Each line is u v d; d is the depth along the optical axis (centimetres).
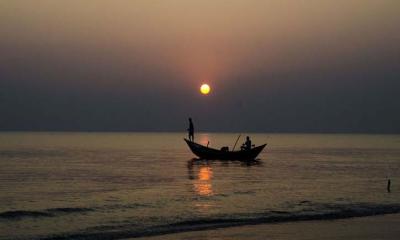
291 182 4662
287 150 12388
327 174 5556
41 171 5788
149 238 2127
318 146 15850
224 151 6419
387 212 2780
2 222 2467
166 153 10275
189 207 2969
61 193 3772
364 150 12762
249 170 6028
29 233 2216
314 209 2895
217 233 2231
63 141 18750
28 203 3225
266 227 2367
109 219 2561
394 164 7325
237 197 3456
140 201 3247
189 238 2131
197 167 6397
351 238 2161
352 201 3259
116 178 5019
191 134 6550
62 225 2405
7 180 4781
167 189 4053
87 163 7156
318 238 2155
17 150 11000
